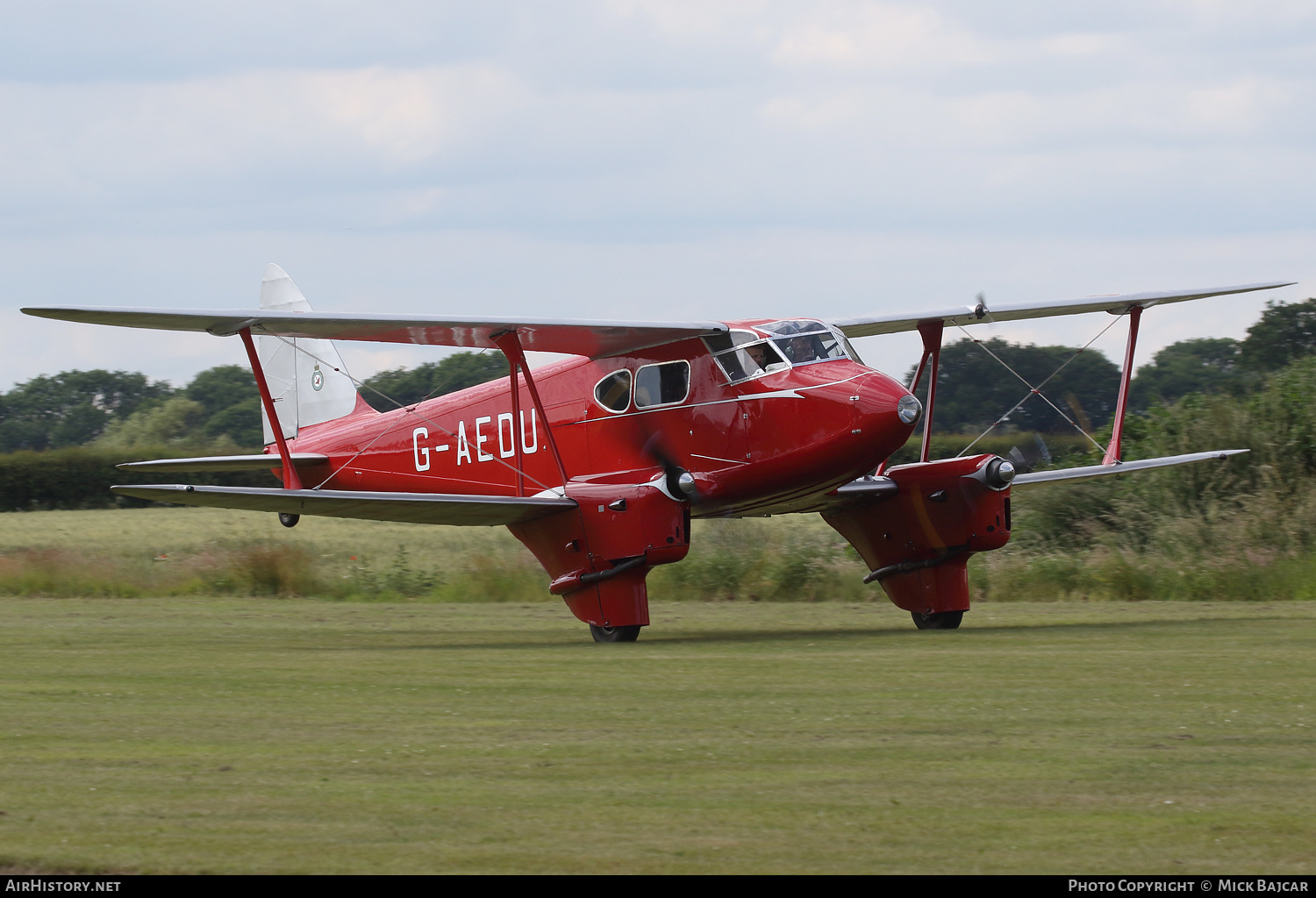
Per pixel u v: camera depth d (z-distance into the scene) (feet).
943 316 207.72
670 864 67.05
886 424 175.42
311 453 260.83
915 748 94.22
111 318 170.50
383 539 507.71
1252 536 263.49
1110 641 160.25
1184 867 65.62
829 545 304.71
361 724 107.24
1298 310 598.34
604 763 90.63
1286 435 291.99
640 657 155.12
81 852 69.56
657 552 183.73
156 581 303.27
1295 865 65.92
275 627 209.97
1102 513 303.27
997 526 191.72
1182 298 208.13
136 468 238.07
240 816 76.74
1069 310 211.82
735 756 92.43
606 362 203.62
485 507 188.34
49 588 297.94
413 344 196.75
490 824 74.64
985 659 143.95
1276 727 100.68
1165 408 325.01
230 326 180.45
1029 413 542.98
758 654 155.43
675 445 193.47
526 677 136.67
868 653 153.28
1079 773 85.56
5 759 93.45
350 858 68.39
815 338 186.80
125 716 111.75
